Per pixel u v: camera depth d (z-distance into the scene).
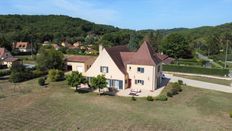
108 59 47.44
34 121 28.44
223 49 139.12
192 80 59.81
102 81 41.97
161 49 104.81
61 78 55.16
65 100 38.28
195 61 90.88
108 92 44.66
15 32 163.50
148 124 28.05
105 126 27.17
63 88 47.09
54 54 65.50
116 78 47.31
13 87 47.62
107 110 33.34
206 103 38.00
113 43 158.25
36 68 66.19
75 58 70.25
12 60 82.94
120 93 44.12
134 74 48.25
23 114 31.00
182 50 99.75
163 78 61.38
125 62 51.12
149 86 47.19
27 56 120.56
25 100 38.03
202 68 71.12
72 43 182.62
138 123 28.31
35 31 187.75
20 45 139.62
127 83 48.62
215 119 30.53
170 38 102.19
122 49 56.78
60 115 30.81
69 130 25.78
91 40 188.50
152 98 39.16
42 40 175.12
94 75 49.09
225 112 33.59
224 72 68.88
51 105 35.34
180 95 43.16
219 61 107.56
